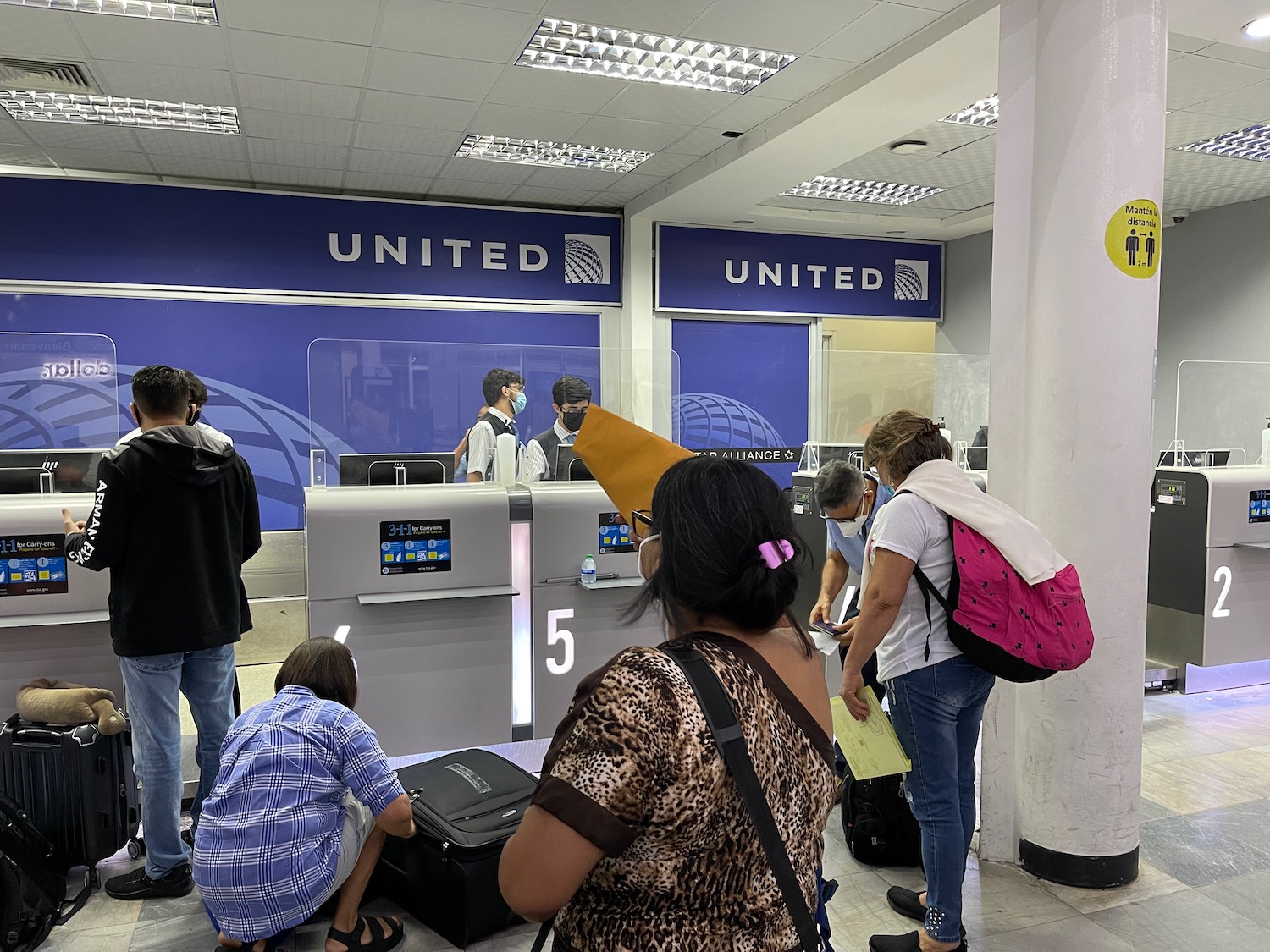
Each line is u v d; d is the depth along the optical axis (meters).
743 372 7.90
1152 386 2.64
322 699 2.35
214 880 2.15
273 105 4.91
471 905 2.40
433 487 3.58
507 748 3.73
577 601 3.59
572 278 7.24
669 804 0.87
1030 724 2.76
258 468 6.42
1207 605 4.60
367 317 6.65
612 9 3.81
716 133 5.51
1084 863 2.70
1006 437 2.82
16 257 5.82
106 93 4.73
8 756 2.65
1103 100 2.53
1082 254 2.58
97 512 2.44
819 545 4.23
